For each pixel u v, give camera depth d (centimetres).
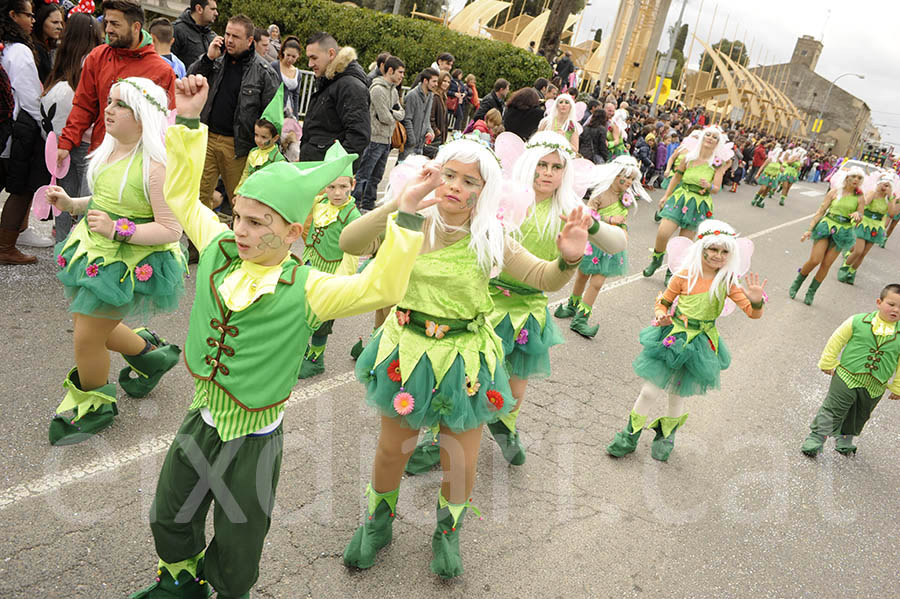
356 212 453
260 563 296
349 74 669
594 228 283
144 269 339
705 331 435
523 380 389
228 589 241
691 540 380
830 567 382
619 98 2403
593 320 727
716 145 838
